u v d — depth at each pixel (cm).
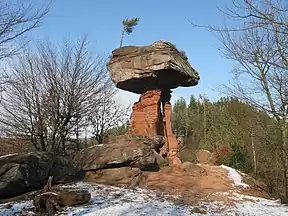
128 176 1279
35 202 884
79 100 1712
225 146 2289
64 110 1642
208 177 1458
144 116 1620
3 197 995
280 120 1178
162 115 1688
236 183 1463
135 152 1352
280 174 1544
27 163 1076
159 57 1501
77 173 1289
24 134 1603
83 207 925
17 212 854
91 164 1307
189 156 2612
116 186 1220
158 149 1591
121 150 1348
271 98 1145
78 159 1362
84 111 1739
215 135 2609
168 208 975
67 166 1241
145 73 1529
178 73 1556
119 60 1608
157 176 1368
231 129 2389
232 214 968
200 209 992
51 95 1617
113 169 1309
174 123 4012
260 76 1197
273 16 631
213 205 1062
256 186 1505
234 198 1191
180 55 1627
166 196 1128
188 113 4144
